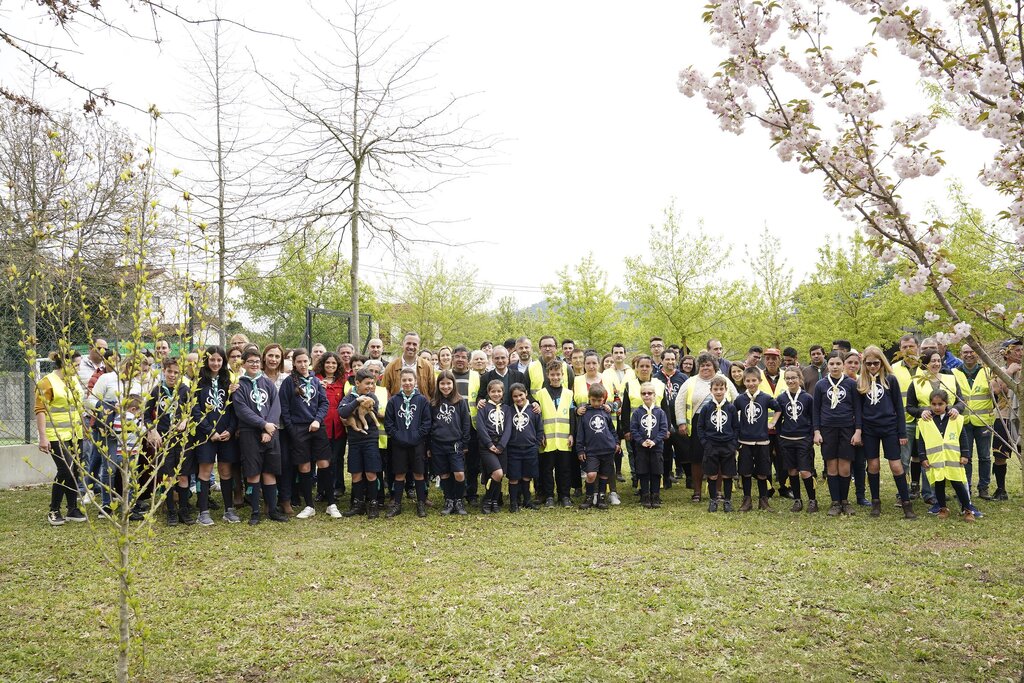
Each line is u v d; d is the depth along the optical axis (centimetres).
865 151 321
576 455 889
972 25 332
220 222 1016
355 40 1092
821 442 758
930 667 373
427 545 630
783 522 711
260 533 680
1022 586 489
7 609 475
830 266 2050
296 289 1891
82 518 736
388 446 792
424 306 2867
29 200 995
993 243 1093
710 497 794
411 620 446
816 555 577
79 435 344
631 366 954
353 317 1112
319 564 570
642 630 425
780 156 344
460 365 858
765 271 2295
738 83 345
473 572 544
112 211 952
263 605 477
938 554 571
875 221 334
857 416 738
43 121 1079
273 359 778
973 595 473
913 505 784
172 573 549
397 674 374
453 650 403
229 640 421
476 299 3011
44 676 379
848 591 486
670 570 542
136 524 712
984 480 818
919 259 322
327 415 809
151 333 355
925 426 724
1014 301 735
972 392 803
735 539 638
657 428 809
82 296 382
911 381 791
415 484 773
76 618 457
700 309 2162
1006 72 287
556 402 822
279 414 745
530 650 400
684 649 400
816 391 769
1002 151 334
